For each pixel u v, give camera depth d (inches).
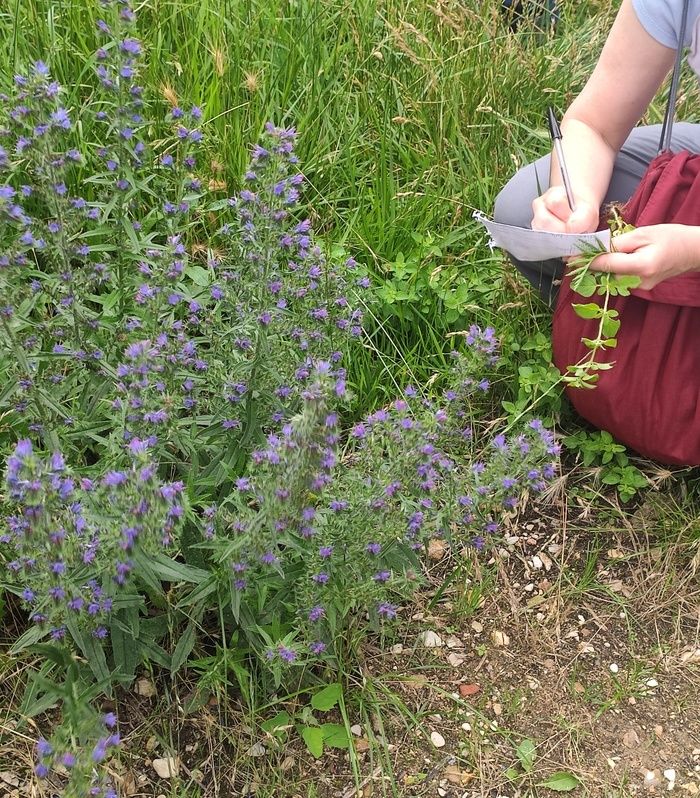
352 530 69.9
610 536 95.7
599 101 92.3
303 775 74.7
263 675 75.3
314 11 126.8
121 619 70.1
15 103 71.2
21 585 71.7
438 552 92.0
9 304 67.0
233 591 65.7
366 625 83.4
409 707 80.3
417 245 112.9
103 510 61.9
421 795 74.6
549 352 102.8
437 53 131.9
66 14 114.1
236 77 116.7
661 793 76.4
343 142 119.6
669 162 84.7
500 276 109.5
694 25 82.7
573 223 83.9
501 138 126.9
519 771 77.1
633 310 87.7
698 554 91.0
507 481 72.8
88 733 55.0
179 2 120.1
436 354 106.7
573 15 153.9
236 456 77.5
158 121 107.1
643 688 83.6
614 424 93.7
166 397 69.0
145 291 71.9
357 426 72.9
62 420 77.1
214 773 73.4
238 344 75.4
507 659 85.0
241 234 76.2
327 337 83.6
